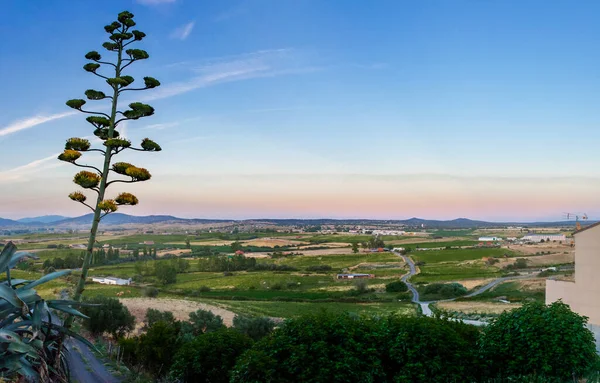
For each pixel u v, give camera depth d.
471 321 54.25
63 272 10.29
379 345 11.65
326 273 149.12
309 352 11.40
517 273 129.62
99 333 38.31
